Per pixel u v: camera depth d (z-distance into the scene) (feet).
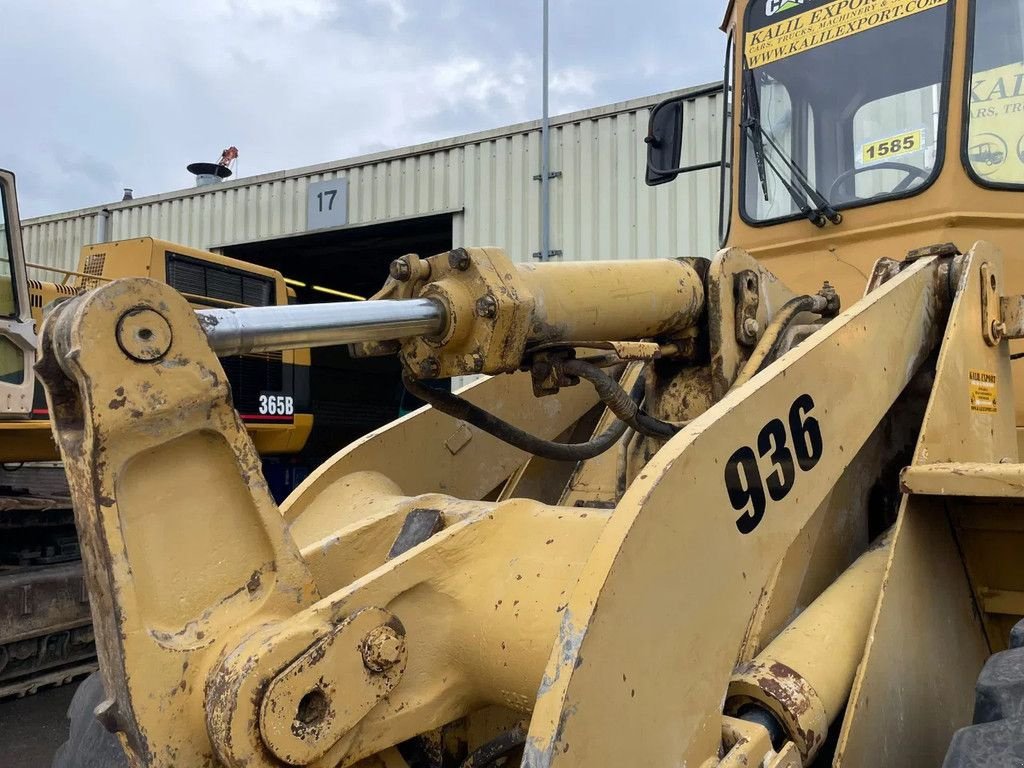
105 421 3.42
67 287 16.84
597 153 28.58
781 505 4.67
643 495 3.82
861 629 5.19
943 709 5.38
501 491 8.33
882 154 9.45
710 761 4.08
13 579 13.14
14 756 11.25
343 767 4.04
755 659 4.74
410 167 32.76
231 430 3.81
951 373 6.29
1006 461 7.03
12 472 18.98
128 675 3.44
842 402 5.33
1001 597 5.97
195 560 3.72
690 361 6.87
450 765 5.13
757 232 10.25
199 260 19.84
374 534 5.36
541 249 28.76
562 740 3.39
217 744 3.49
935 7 9.27
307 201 35.12
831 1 10.10
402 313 4.83
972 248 6.90
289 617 3.94
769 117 10.40
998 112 8.97
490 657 4.47
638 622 3.74
